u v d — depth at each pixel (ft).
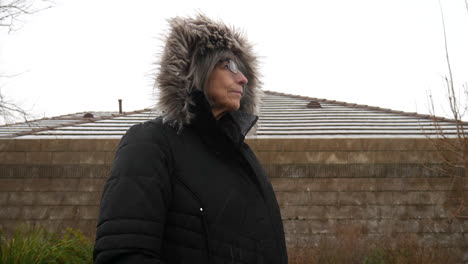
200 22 5.45
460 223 26.66
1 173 27.48
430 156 27.17
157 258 4.29
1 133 35.27
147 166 4.58
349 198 27.14
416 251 24.21
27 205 27.25
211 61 5.33
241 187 5.12
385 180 27.27
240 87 5.55
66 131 33.35
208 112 5.13
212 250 4.58
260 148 27.66
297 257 24.03
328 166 27.43
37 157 27.66
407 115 40.34
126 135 4.98
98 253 4.22
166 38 5.43
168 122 5.14
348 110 43.29
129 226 4.21
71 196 27.40
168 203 4.65
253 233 4.96
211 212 4.70
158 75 5.23
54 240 15.48
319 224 26.89
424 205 26.94
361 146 27.55
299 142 27.68
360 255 23.80
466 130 32.50
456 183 26.81
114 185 4.49
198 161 4.94
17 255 12.79
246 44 6.04
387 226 26.73
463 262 26.08
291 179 27.43
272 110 43.11
